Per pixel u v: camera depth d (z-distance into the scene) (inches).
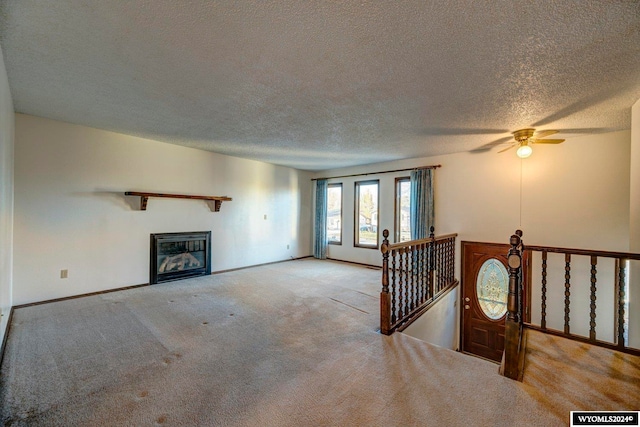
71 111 129.0
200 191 205.8
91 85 101.0
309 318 130.6
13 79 97.3
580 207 156.8
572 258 158.7
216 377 83.9
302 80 94.1
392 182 240.2
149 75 92.8
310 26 66.1
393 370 88.0
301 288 180.4
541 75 88.0
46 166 141.7
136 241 174.9
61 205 146.8
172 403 72.3
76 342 104.0
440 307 166.9
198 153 204.2
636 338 103.8
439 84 95.4
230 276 209.9
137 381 81.4
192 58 81.9
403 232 236.4
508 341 85.3
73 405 70.8
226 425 65.2
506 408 71.1
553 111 117.6
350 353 98.6
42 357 93.3
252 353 98.1
